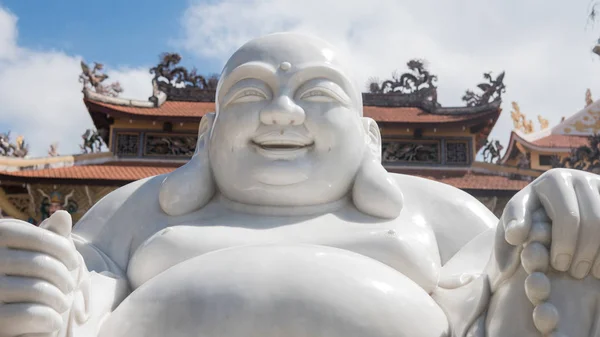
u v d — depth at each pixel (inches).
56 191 820.0
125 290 145.5
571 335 109.1
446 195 170.9
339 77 160.4
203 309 118.4
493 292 125.6
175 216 160.4
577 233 108.5
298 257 125.0
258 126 155.6
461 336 124.6
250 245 132.7
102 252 158.4
